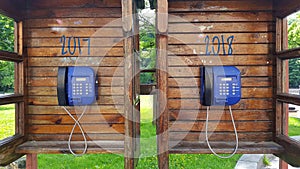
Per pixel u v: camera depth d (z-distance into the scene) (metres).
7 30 5.76
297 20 7.61
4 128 4.96
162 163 1.93
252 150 2.38
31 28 2.67
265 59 2.62
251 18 2.62
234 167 3.59
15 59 2.43
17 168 3.23
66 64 2.67
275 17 2.55
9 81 6.19
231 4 2.62
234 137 2.62
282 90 2.50
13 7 2.41
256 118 2.62
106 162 3.99
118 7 2.65
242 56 2.62
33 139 2.68
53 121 2.68
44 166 3.81
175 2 2.63
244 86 2.62
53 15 2.67
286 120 2.52
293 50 2.14
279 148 2.40
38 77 2.68
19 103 2.54
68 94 2.39
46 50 2.68
